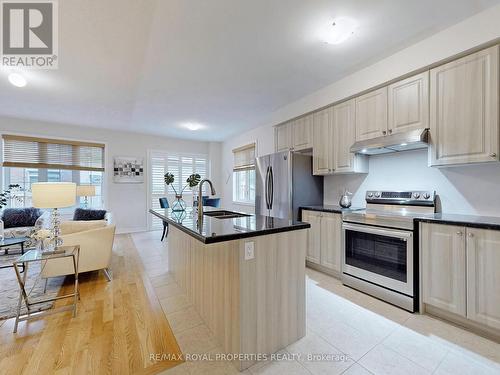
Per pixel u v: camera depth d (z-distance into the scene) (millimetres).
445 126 2090
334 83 3059
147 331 1863
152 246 4512
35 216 4441
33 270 3223
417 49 2234
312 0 1714
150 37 2129
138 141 5852
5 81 2947
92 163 5336
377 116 2619
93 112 4230
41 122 4812
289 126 3922
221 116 4465
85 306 2258
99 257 2844
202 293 2051
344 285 2707
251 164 5430
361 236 2539
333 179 3531
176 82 3043
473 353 1592
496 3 1762
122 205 5664
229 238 1354
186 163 6547
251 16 1871
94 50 2320
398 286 2199
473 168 2193
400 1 1729
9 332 1843
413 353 1598
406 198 2615
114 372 1439
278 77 2924
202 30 2039
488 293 1696
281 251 1637
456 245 1853
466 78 1971
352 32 2070
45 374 1422
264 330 1559
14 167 4664
